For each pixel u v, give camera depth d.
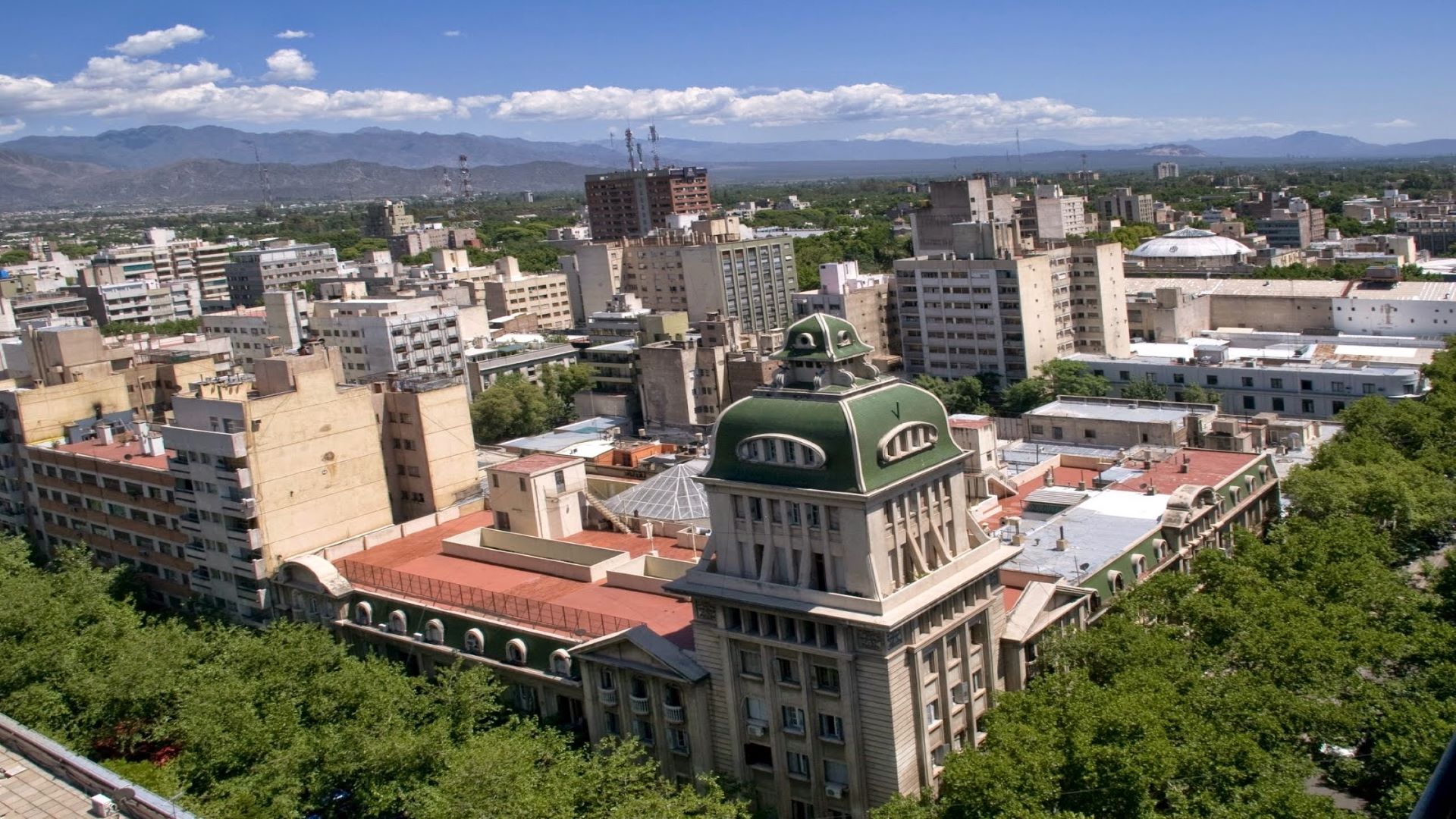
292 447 157.12
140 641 140.75
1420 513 152.00
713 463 107.62
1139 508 143.62
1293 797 85.69
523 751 103.12
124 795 102.88
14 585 156.50
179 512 166.25
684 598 123.56
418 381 181.00
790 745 104.75
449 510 168.25
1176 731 94.56
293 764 112.19
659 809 92.38
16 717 133.25
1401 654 111.75
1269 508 165.00
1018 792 88.81
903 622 96.31
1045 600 114.56
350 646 142.62
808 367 104.69
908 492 102.56
